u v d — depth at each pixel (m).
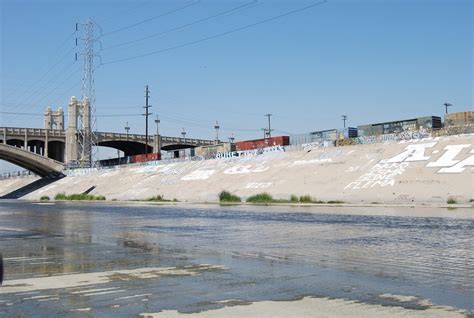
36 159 130.38
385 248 17.52
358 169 61.97
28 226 31.05
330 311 8.95
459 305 9.34
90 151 139.62
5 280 12.19
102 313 8.95
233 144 92.44
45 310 9.18
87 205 67.00
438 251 16.59
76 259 15.88
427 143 61.47
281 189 64.25
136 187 91.00
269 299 9.95
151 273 13.05
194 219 34.59
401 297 10.02
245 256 16.14
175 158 101.12
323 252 16.75
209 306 9.41
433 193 47.91
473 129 61.72
